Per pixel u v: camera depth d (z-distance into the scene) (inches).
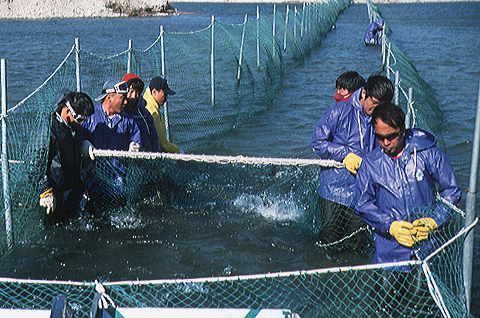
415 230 126.7
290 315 92.6
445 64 619.2
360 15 1412.4
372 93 147.3
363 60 659.4
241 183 211.8
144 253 179.8
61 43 921.5
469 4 2126.0
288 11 659.4
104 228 191.6
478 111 110.7
